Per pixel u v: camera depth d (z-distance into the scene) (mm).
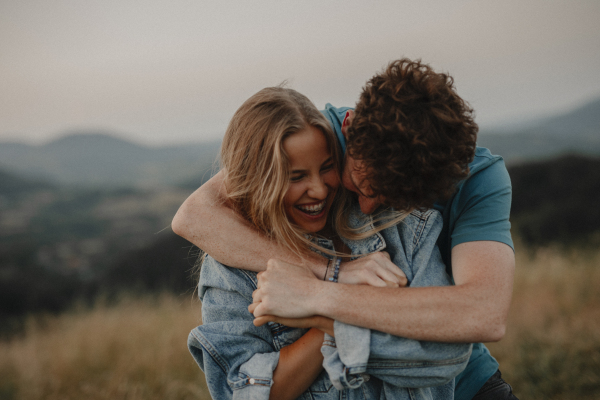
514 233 10578
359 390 1229
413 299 1077
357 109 1146
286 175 1158
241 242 1282
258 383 1151
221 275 1307
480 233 1191
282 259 1260
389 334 1098
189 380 3674
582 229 9789
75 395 3637
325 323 1142
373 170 1083
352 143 1126
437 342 1104
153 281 11758
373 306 1088
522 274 5762
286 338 1269
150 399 3385
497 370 1457
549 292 4883
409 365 1117
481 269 1124
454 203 1266
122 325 5320
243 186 1262
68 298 14109
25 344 5301
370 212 1269
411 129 1034
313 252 1318
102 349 4426
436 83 1081
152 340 4539
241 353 1222
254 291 1228
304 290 1154
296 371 1177
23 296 14281
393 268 1224
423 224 1270
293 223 1283
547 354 3445
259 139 1175
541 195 12625
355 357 1077
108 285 12297
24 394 3775
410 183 1070
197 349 1311
